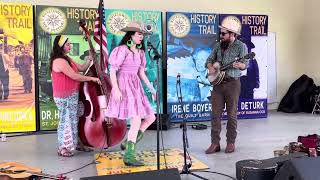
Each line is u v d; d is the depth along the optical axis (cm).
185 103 710
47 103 631
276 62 852
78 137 482
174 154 471
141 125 431
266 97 757
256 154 467
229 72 464
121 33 669
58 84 464
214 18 725
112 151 493
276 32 849
